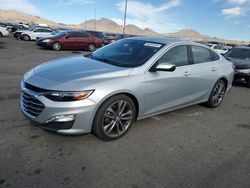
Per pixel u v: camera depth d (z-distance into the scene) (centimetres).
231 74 598
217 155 363
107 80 349
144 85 388
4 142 346
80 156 328
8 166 295
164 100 436
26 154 322
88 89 328
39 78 347
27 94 342
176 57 456
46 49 1834
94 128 352
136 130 422
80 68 378
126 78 368
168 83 429
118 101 362
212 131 451
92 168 305
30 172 288
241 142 415
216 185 292
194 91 501
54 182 274
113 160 325
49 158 317
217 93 577
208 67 526
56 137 370
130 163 322
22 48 1739
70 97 320
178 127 453
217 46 2502
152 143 382
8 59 1127
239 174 318
